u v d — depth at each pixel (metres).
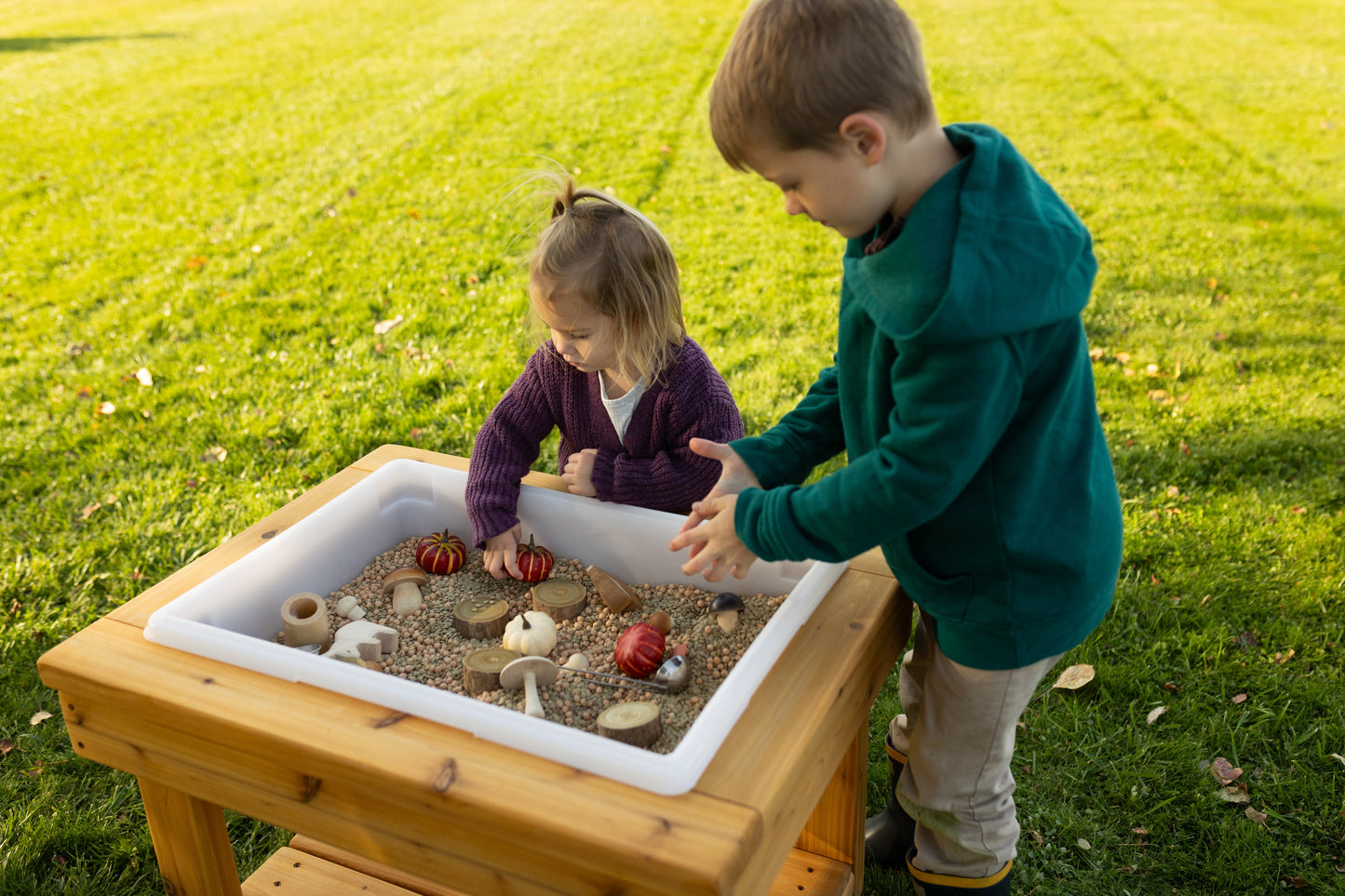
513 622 1.52
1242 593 2.35
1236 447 2.91
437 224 4.82
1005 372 1.04
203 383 3.43
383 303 4.00
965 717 1.34
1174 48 8.33
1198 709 2.06
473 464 1.74
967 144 1.09
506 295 4.00
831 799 1.58
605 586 1.61
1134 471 2.81
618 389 1.71
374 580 1.73
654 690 1.40
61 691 1.32
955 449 1.04
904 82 1.03
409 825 1.14
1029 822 1.85
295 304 4.05
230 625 1.48
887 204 1.10
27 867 1.77
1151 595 2.35
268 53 8.97
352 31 9.81
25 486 2.89
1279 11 9.91
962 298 0.99
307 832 1.24
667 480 1.67
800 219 4.75
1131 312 3.80
